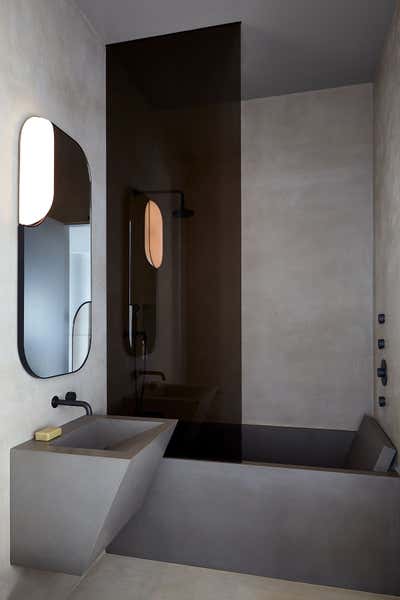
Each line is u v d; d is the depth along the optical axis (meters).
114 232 2.38
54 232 1.80
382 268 2.31
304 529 1.92
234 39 2.22
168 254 2.45
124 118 2.38
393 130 2.02
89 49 2.16
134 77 2.37
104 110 2.34
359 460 2.22
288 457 2.74
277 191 2.83
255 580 1.94
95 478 1.44
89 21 2.14
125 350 2.38
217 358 2.41
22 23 1.61
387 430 2.15
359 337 2.67
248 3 1.97
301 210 2.79
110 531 1.64
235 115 2.34
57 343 1.82
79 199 2.02
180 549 2.06
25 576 1.59
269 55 2.37
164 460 2.09
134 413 2.38
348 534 1.87
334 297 2.72
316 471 1.92
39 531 1.49
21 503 1.51
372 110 2.66
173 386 2.41
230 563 2.00
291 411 2.78
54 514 1.48
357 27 2.12
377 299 2.49
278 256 2.82
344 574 1.87
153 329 2.43
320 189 2.75
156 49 2.32
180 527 2.06
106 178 2.35
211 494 2.03
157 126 2.39
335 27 2.12
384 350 2.24
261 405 2.82
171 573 1.99
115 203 2.38
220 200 2.42
